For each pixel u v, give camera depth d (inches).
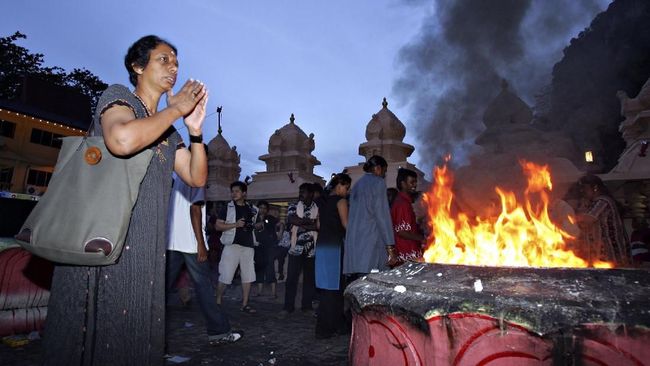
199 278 148.2
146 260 61.2
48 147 850.1
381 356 68.4
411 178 171.6
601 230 134.6
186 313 205.9
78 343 55.1
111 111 57.9
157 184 64.6
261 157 546.3
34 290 151.9
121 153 54.2
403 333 63.8
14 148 797.2
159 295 63.3
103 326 56.3
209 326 147.9
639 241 279.7
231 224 211.9
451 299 58.6
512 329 52.9
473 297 57.3
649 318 49.3
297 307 239.3
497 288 58.5
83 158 55.6
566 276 58.5
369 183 154.2
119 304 57.7
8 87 1119.0
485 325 54.7
